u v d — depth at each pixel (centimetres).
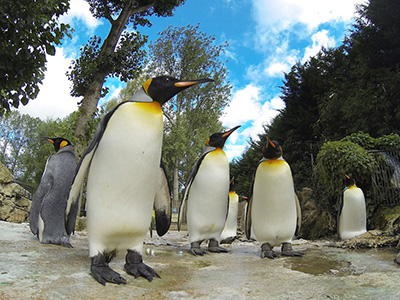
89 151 129
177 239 372
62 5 190
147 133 123
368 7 732
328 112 802
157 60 1230
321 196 465
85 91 515
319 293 115
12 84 192
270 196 195
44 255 158
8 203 488
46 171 210
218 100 1251
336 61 898
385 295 109
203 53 1210
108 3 539
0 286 101
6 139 1945
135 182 122
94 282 117
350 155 418
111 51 493
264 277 144
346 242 254
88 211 126
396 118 641
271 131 1076
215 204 215
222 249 227
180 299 107
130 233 127
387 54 695
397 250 217
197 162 222
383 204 398
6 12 159
